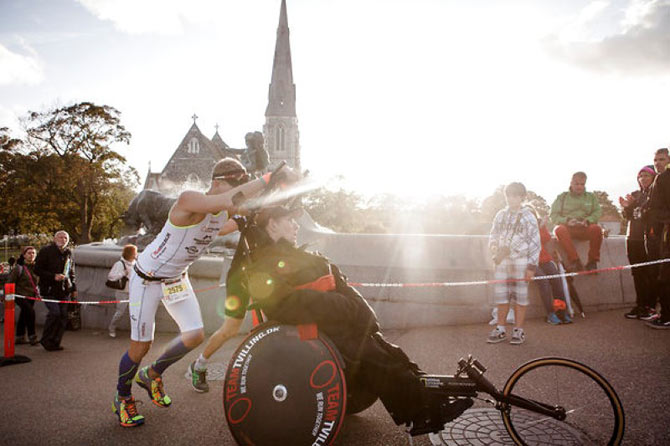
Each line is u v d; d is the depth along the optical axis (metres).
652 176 6.18
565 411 2.93
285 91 89.88
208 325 7.19
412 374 2.96
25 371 5.77
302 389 2.79
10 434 3.75
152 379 3.93
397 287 6.70
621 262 7.21
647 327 5.68
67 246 7.74
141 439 3.57
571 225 6.83
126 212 11.83
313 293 2.83
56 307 7.11
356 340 2.92
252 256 3.13
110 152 45.72
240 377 2.87
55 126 43.44
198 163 76.88
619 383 4.05
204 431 3.66
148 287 3.74
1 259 48.84
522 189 5.46
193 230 3.53
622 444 3.08
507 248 5.48
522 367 3.09
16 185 43.56
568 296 6.28
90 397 4.63
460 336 5.85
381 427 3.58
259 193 3.22
